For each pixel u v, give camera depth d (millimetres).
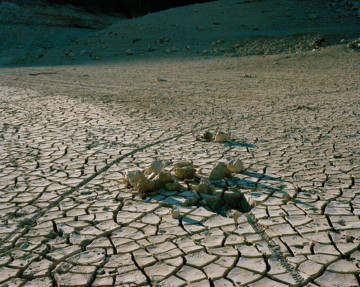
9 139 6484
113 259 2816
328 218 3336
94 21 46562
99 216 3520
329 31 23906
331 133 6473
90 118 8180
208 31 29859
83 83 14695
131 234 3178
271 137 6332
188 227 3266
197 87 13031
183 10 37844
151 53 26375
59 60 27859
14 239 3127
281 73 16188
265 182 4242
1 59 30922
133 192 4051
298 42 23078
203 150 5645
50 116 8445
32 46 35438
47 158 5387
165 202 3773
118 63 23391
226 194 3955
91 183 4371
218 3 38375
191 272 2631
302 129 6836
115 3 53844
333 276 2541
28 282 2566
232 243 2979
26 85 14383
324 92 11312
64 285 2516
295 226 3203
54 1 46781
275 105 9430
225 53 23453
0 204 3824
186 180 4320
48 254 2898
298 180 4285
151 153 5547
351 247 2857
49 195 4047
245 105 9539
